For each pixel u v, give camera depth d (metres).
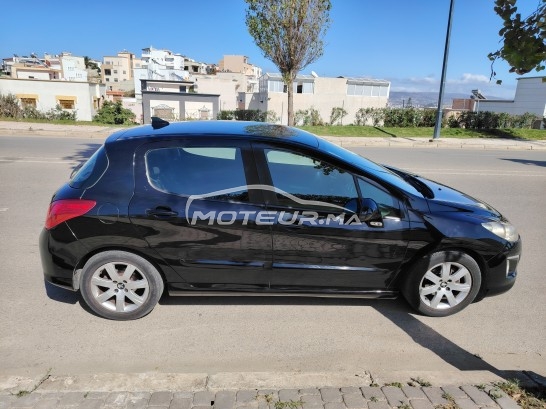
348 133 20.78
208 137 3.41
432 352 3.21
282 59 17.67
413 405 2.38
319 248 3.42
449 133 21.56
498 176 10.37
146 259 3.39
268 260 3.43
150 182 3.34
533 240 5.72
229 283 3.50
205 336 3.33
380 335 3.41
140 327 3.42
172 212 3.30
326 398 2.44
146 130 3.58
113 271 3.40
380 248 3.45
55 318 3.51
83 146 13.48
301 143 3.47
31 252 4.79
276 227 3.35
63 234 3.29
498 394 2.49
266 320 3.58
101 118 24.55
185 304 3.78
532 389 2.56
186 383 2.59
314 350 3.20
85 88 36.03
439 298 3.62
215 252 3.39
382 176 3.54
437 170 10.97
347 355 3.15
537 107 27.00
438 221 3.46
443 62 18.20
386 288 3.61
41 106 35.28
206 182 3.37
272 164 3.41
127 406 2.35
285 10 16.67
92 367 2.93
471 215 3.57
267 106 38.59
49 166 9.64
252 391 2.50
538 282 4.43
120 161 3.35
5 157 10.77
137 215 3.29
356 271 3.50
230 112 25.42
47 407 2.33
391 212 3.44
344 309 3.79
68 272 3.37
